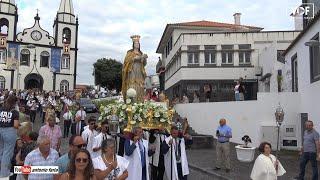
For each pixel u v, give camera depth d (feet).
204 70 115.44
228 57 116.06
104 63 239.09
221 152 46.52
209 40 116.26
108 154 20.63
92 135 34.30
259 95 66.33
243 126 68.80
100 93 189.47
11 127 29.76
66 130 74.02
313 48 58.65
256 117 66.44
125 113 33.50
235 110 70.59
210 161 53.67
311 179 40.24
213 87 115.03
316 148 38.14
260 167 25.62
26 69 210.59
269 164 25.59
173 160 32.48
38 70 213.46
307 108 60.90
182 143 33.42
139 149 29.73
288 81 77.25
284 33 115.24
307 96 60.90
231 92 114.73
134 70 44.93
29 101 91.25
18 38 211.20
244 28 136.36
